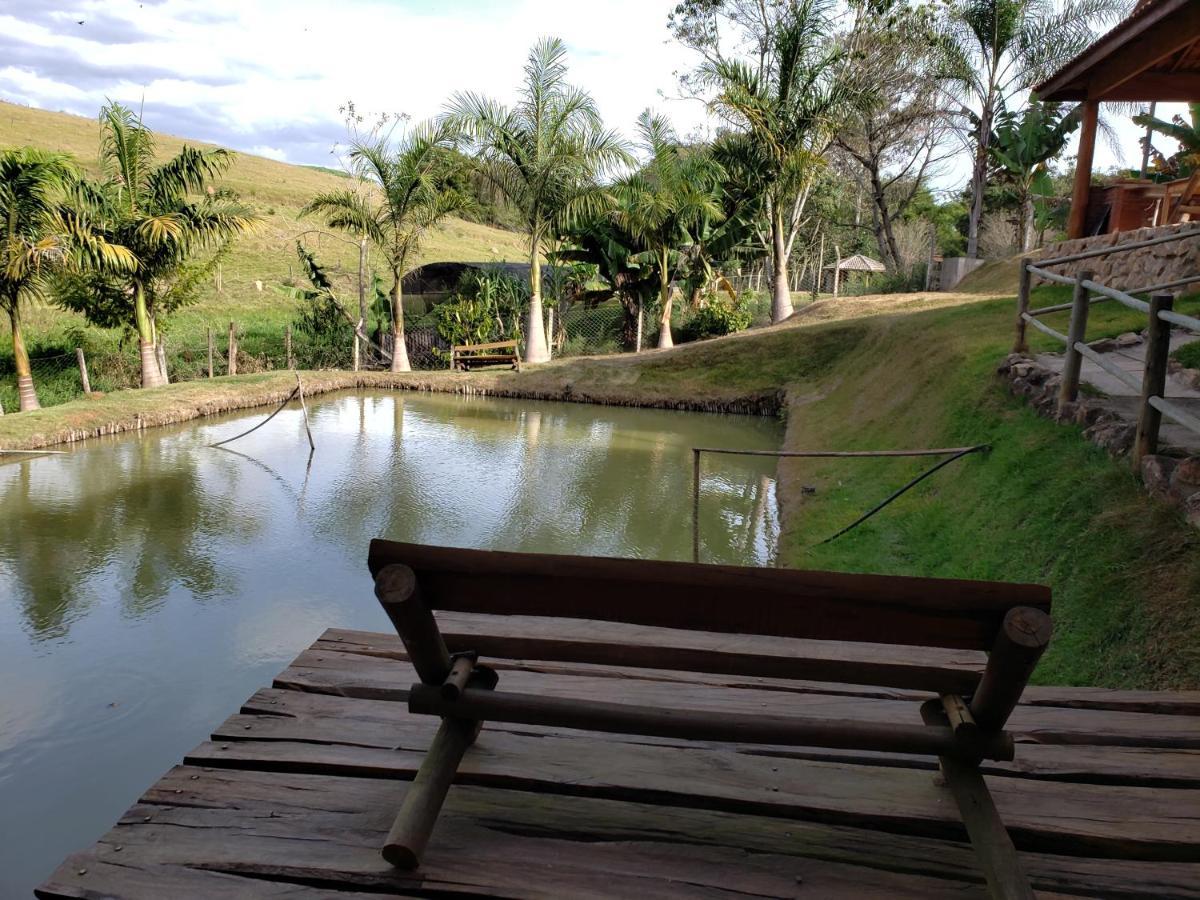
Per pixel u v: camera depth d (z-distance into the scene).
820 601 1.93
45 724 5.15
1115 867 2.28
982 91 23.11
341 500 10.12
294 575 7.68
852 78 23.27
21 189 13.55
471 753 2.73
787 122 21.66
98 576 7.61
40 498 10.12
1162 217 12.58
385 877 2.18
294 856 2.27
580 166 20.47
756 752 2.78
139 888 2.16
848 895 2.15
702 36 23.94
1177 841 2.32
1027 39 22.19
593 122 20.58
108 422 14.00
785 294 23.44
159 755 4.85
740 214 22.91
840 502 8.52
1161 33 8.27
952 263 23.08
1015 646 1.79
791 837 2.38
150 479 11.09
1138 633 3.79
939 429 8.57
